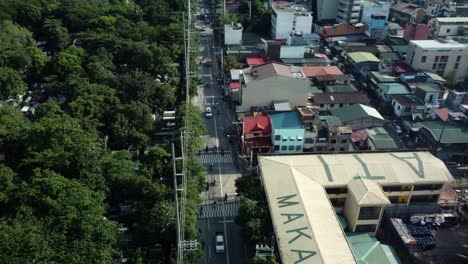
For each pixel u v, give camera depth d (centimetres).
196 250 7575
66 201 7238
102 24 17725
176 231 7338
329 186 8644
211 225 9069
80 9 18938
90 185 8244
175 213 7600
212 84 15612
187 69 13938
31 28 18462
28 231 6462
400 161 9344
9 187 7744
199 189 9325
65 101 12512
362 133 11619
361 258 7556
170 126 12281
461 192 9738
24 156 9112
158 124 12238
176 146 9875
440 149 11100
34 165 8562
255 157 11106
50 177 7675
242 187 9138
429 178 8869
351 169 9056
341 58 17225
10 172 8212
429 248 8269
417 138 11925
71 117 10650
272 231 7819
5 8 18025
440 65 15425
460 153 11050
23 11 18350
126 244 8031
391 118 13100
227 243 8600
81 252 6644
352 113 12044
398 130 12375
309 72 15050
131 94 12562
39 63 14400
